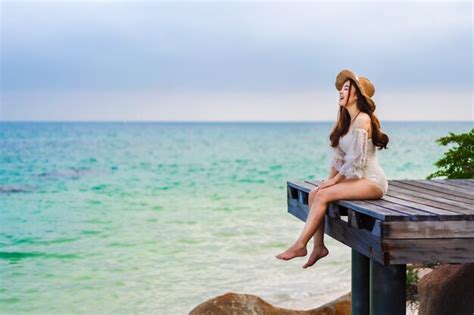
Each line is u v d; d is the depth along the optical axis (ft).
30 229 67.92
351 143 19.15
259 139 397.60
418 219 14.93
